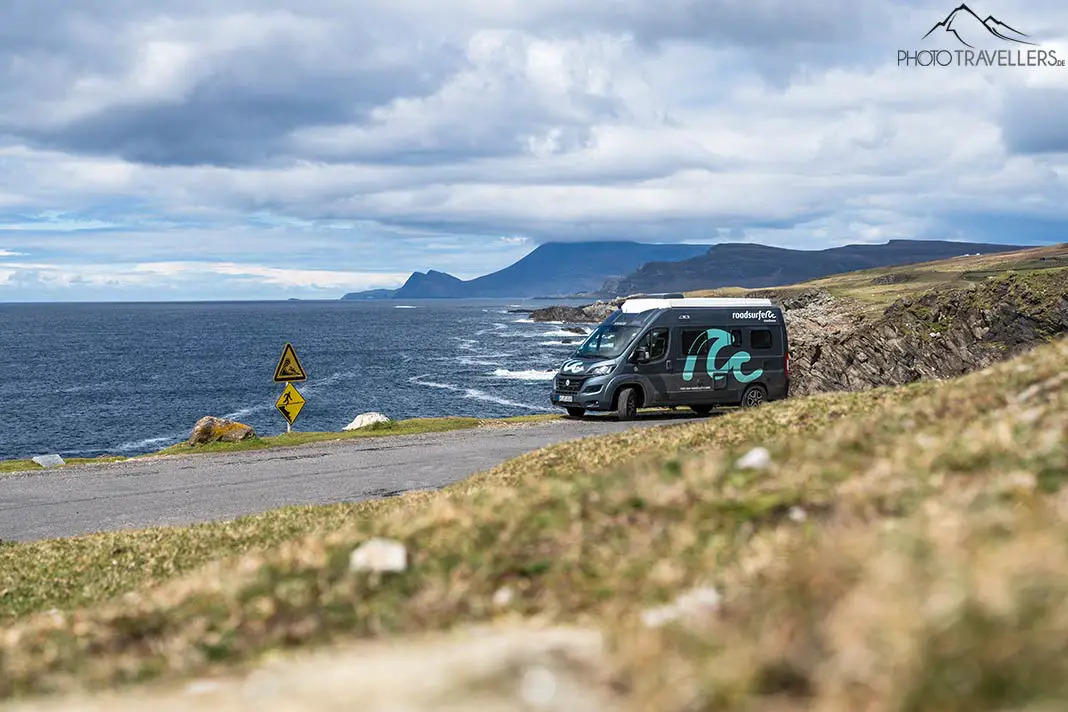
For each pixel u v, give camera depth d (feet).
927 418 29.43
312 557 23.11
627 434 56.75
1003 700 9.09
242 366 400.88
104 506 66.18
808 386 199.52
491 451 83.66
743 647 11.75
